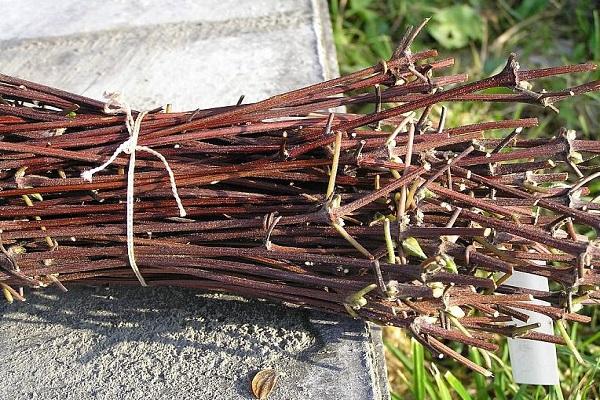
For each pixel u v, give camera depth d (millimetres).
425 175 372
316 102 392
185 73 574
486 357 401
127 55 588
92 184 379
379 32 769
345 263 356
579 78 708
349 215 380
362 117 370
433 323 385
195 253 381
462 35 753
